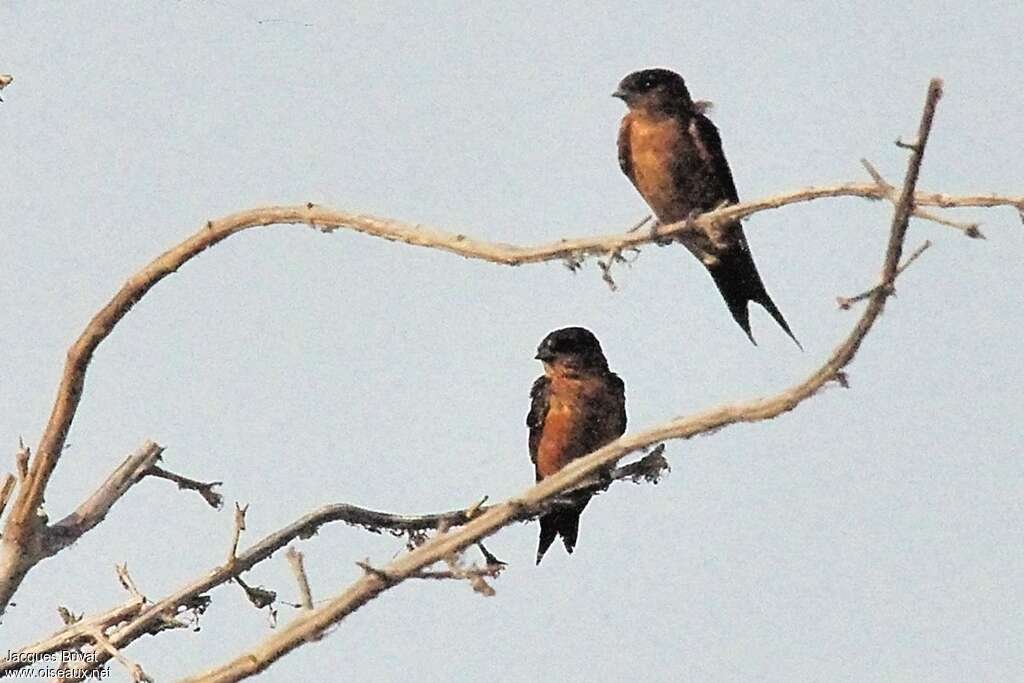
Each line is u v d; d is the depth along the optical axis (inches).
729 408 356.8
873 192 358.9
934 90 307.6
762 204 406.0
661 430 368.5
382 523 480.4
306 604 395.2
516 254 405.4
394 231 418.6
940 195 346.9
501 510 388.2
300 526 466.0
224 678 395.9
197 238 447.8
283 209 429.7
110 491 480.4
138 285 454.3
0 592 459.8
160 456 481.1
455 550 391.9
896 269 321.4
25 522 462.3
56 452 465.4
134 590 449.7
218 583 452.4
